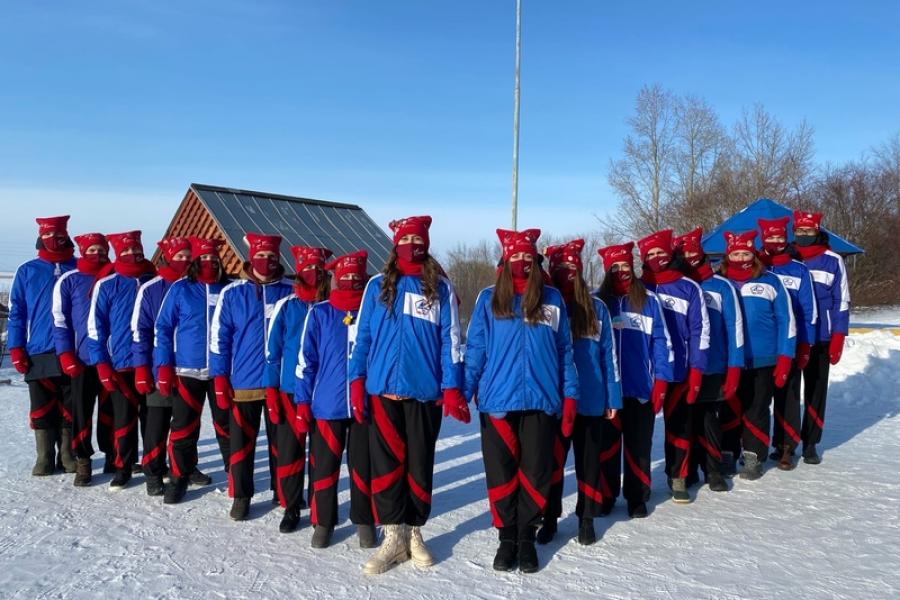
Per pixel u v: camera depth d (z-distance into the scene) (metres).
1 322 19.53
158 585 3.85
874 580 3.81
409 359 4.07
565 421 4.09
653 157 33.47
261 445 7.53
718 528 4.67
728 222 14.96
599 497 4.46
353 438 4.35
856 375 10.66
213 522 4.94
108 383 5.53
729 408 5.92
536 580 3.89
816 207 33.50
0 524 4.86
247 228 14.27
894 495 5.27
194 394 5.35
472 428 8.55
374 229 16.88
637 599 3.63
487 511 5.15
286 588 3.81
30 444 7.52
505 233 4.23
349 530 4.78
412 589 3.79
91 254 5.89
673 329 5.15
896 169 35.81
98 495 5.59
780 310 5.67
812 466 6.16
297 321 4.77
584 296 4.42
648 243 5.30
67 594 3.73
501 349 4.08
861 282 32.25
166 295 5.40
